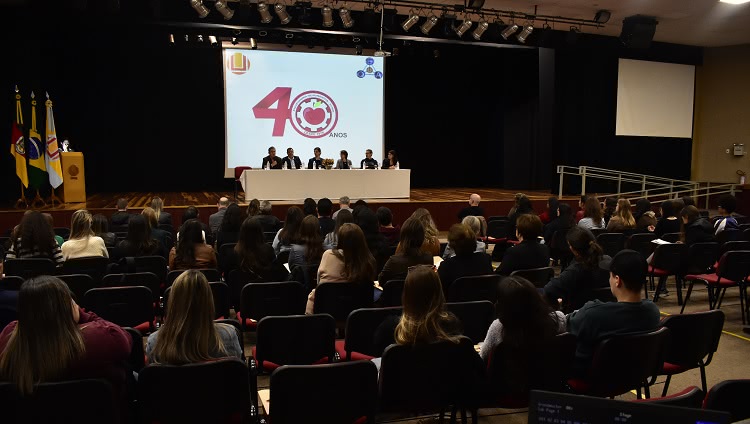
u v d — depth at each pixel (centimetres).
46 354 192
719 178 1449
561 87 1358
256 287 375
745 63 1396
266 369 304
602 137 1395
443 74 1559
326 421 220
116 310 366
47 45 1244
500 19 1080
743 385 170
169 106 1367
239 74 1205
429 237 493
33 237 443
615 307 269
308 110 1247
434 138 1578
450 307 324
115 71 1317
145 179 1372
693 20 1125
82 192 1030
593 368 263
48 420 193
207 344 224
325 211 619
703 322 302
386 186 1073
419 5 1010
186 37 1105
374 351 314
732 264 495
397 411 256
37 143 959
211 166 1412
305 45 1238
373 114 1285
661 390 376
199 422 224
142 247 498
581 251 359
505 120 1441
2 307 283
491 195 1228
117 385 211
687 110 1448
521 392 257
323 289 371
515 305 243
